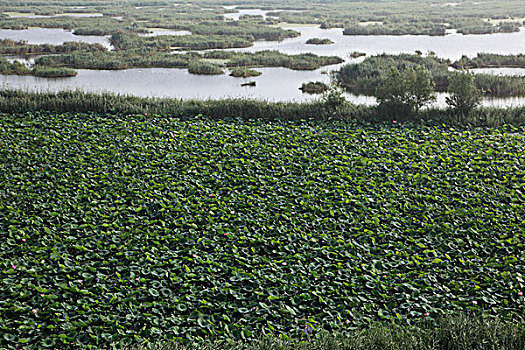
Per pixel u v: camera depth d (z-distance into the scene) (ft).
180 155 49.11
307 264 32.58
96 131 55.01
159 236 35.17
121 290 29.48
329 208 39.60
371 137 54.90
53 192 41.04
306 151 50.67
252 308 28.58
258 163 47.50
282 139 53.67
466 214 38.45
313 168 46.88
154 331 26.30
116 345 25.34
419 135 55.72
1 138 51.85
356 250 33.96
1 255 32.40
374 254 33.81
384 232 36.19
